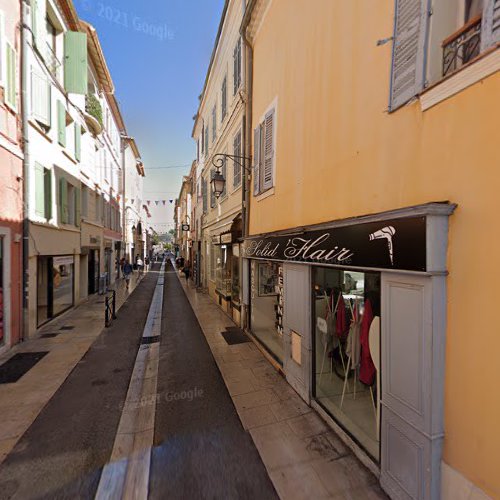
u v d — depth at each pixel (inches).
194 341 278.7
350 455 123.6
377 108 116.2
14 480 109.5
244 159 294.4
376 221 106.3
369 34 121.3
